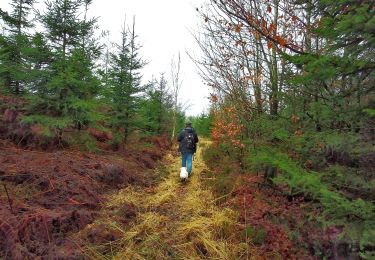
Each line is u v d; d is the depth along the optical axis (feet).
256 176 24.53
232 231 17.30
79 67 27.84
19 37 32.99
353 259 14.02
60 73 25.85
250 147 22.62
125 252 14.71
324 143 13.06
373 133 11.51
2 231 13.11
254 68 22.74
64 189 19.02
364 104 11.69
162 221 18.51
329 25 10.80
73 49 29.43
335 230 15.56
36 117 25.63
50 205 17.11
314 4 13.07
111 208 19.53
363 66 10.73
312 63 10.41
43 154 24.57
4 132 26.68
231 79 23.94
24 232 13.61
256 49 21.08
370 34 10.04
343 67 10.69
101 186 22.47
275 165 12.48
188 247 15.76
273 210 18.93
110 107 36.52
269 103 22.26
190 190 25.22
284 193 20.92
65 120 26.63
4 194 16.69
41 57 27.25
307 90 16.51
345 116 11.99
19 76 27.04
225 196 22.22
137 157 33.99
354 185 11.85
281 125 18.39
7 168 19.69
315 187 11.39
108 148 34.86
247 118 24.63
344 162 13.14
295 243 16.05
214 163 33.50
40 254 12.96
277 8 18.08
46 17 28.66
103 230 16.03
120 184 24.57
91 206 18.83
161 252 15.11
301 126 16.51
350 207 10.19
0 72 31.32
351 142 11.41
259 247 16.01
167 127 64.49
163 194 23.38
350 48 11.13
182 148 29.86
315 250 15.37
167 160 40.86
